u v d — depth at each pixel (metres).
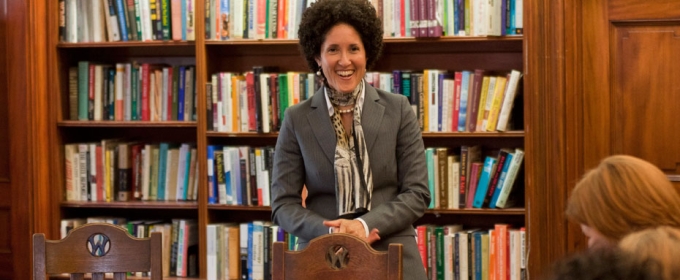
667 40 3.86
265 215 4.49
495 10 3.93
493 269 4.00
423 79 4.03
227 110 4.18
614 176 1.58
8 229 4.43
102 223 2.50
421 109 4.04
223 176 4.23
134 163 4.43
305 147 2.58
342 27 2.53
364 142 2.54
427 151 4.05
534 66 3.86
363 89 2.60
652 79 3.88
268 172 4.16
